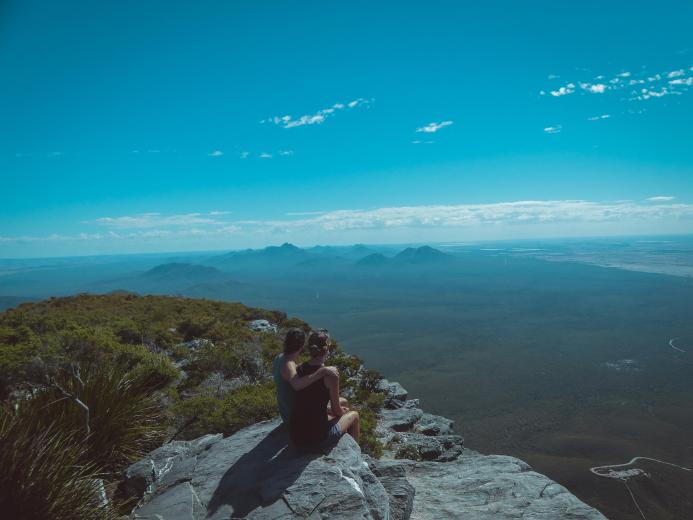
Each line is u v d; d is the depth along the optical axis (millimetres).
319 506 3979
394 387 16719
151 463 5445
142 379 8406
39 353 10305
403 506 5012
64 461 4641
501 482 6215
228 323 22547
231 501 4195
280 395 5129
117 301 27000
